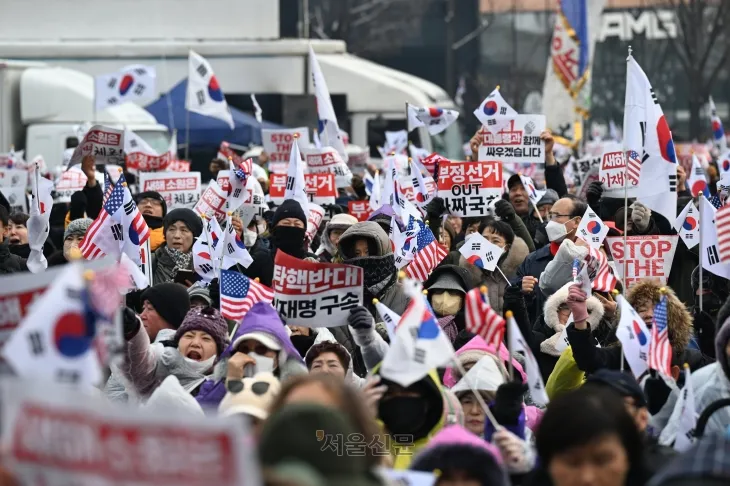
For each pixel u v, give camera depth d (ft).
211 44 185.68
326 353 54.13
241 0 185.47
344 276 58.85
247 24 185.78
